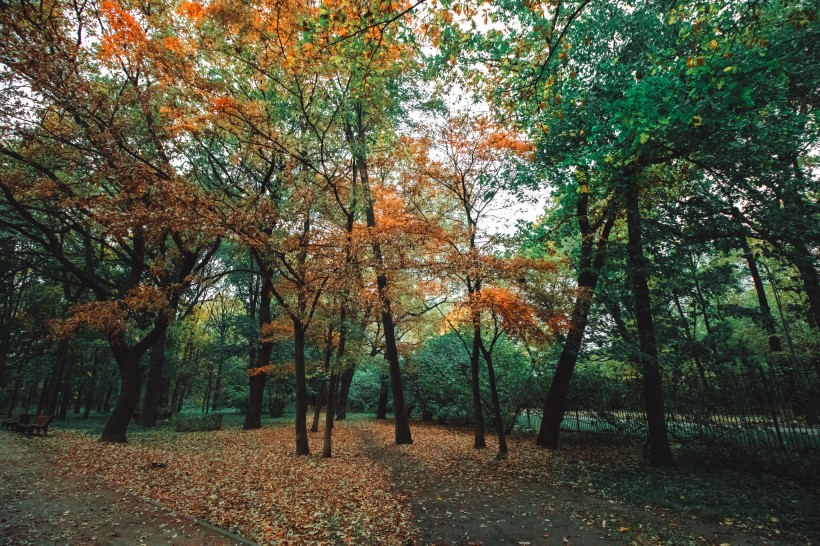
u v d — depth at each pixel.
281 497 7.84
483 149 12.60
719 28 6.43
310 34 6.51
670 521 6.50
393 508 7.34
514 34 7.51
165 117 11.41
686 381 11.81
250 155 11.43
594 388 15.92
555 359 16.45
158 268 13.27
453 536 5.99
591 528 6.24
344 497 7.98
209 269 24.97
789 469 9.05
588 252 13.30
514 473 10.25
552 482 9.27
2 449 11.92
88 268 15.12
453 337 23.95
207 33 10.05
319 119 12.30
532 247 14.03
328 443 12.58
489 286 12.10
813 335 16.19
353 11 5.89
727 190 9.42
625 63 10.38
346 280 11.59
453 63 7.80
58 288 24.30
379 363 21.25
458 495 8.23
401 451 13.85
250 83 12.76
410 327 22.84
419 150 12.81
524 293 11.39
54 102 9.48
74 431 17.64
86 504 7.07
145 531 5.94
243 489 8.33
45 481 8.45
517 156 12.59
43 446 12.67
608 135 8.73
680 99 7.09
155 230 9.05
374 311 16.05
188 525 6.20
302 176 11.52
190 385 32.75
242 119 9.95
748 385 10.23
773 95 7.82
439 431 20.08
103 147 9.65
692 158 9.45
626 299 12.07
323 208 12.44
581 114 9.39
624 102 7.29
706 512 6.73
